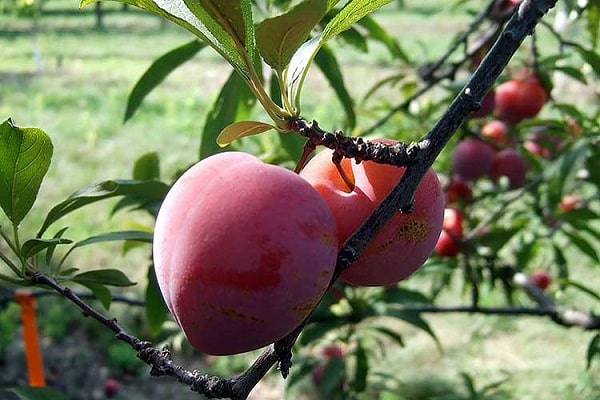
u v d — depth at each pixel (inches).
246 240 17.3
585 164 32.1
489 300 59.0
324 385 34.4
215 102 27.0
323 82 138.1
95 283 22.7
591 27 31.1
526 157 36.5
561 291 37.0
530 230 38.8
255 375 18.1
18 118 112.8
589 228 35.4
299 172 19.2
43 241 20.8
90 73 151.3
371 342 58.1
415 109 37.8
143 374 56.7
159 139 106.3
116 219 76.9
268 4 26.8
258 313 17.5
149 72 26.9
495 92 34.6
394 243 18.8
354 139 18.3
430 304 32.6
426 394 50.0
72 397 53.6
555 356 57.2
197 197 18.0
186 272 17.6
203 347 18.2
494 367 55.9
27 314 30.0
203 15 18.2
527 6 18.5
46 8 268.2
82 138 105.4
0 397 24.3
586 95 98.3
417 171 18.2
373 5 18.5
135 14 259.6
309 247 17.6
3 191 20.9
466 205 36.7
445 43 173.8
